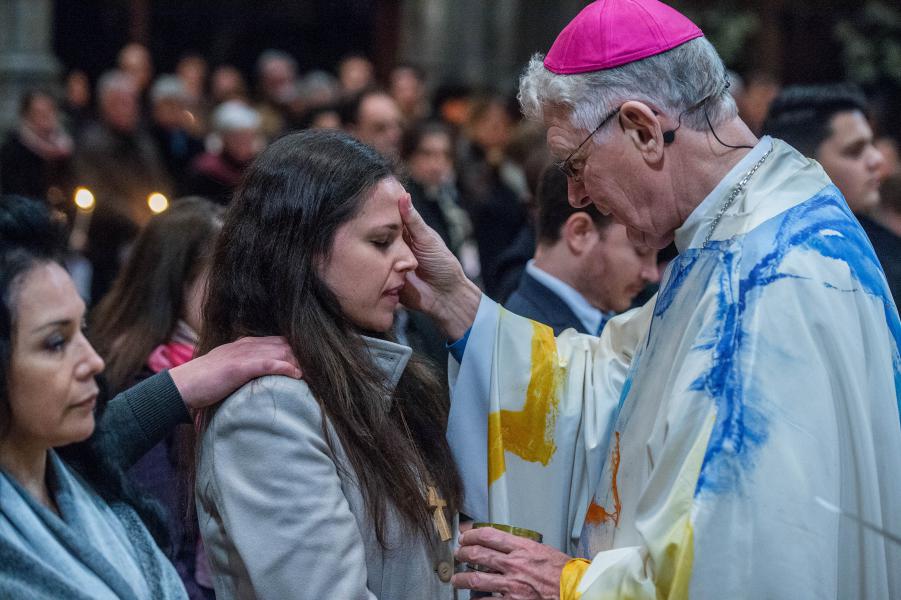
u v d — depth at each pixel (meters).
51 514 2.13
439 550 2.65
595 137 2.60
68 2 13.90
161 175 8.31
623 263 3.71
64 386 2.11
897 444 2.37
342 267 2.51
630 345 3.02
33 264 2.08
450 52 14.08
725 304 2.39
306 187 2.50
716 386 2.33
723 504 2.25
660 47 2.55
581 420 2.97
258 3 14.82
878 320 2.40
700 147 2.55
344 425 2.48
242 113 7.75
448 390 3.11
